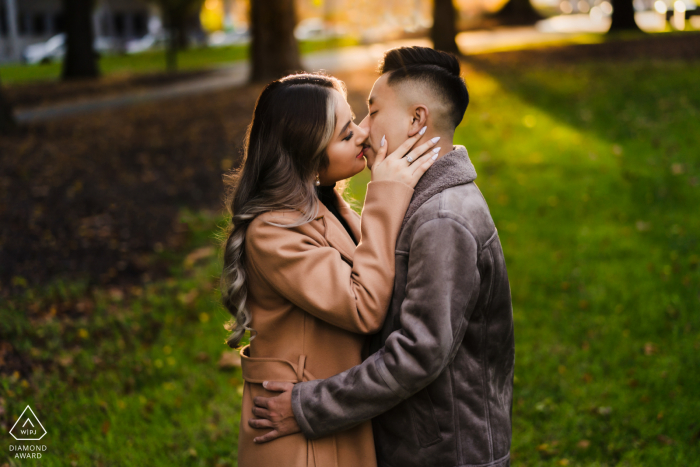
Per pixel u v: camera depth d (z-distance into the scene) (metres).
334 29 35.03
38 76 23.83
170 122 11.25
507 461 1.62
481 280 1.52
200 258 5.52
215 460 2.87
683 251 4.94
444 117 1.59
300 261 1.53
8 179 7.73
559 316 4.12
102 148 9.50
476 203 1.52
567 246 5.25
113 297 4.71
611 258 4.96
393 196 1.54
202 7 42.03
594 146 8.09
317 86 1.63
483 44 23.14
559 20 38.88
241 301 1.65
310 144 1.59
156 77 20.34
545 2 54.91
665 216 5.73
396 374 1.41
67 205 6.90
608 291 4.40
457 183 1.54
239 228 1.66
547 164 7.49
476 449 1.55
